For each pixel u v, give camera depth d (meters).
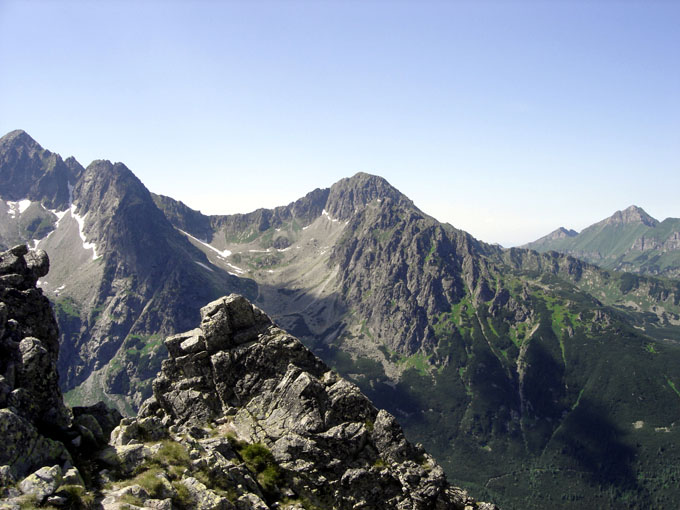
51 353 38.81
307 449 40.25
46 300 39.78
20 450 27.16
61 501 24.66
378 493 39.41
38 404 32.19
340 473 39.69
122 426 36.16
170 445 33.91
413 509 38.81
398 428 42.62
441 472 41.06
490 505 41.19
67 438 31.66
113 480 29.41
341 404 43.66
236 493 32.94
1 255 40.56
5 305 35.91
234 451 39.53
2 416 27.33
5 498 23.86
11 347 33.50
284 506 36.28
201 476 32.22
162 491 29.06
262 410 44.28
